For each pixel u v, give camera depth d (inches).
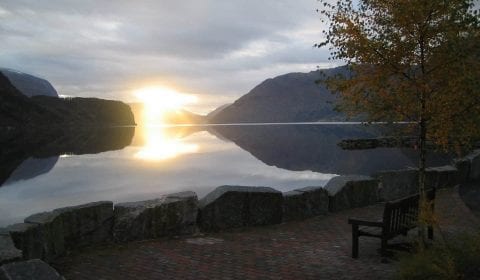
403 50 267.3
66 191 890.7
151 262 293.7
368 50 269.9
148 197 784.9
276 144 2704.2
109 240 343.0
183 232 371.2
